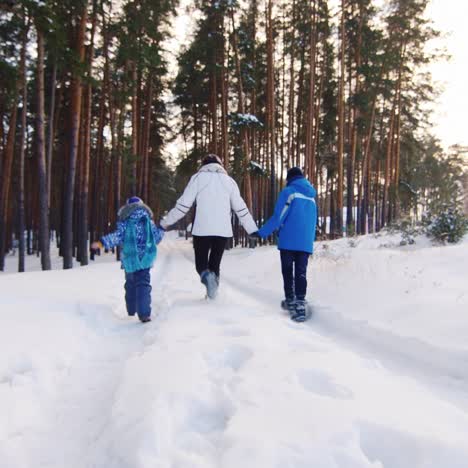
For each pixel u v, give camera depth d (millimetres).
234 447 1506
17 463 1626
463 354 2676
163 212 46750
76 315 4094
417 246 10852
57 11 10148
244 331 3273
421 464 1492
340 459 1447
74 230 20984
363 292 4609
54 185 27656
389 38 20250
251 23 19938
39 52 10625
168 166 33625
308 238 4309
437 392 2324
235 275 8773
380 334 3326
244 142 19734
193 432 1724
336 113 22062
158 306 4953
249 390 2041
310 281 5793
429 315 3480
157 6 15422
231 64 19328
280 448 1487
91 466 1570
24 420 1988
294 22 18406
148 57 15312
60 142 21438
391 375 2545
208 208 4613
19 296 4676
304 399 1916
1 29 10945
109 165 24531
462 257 5598
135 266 4152
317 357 2590
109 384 2492
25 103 13672
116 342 3500
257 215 28484
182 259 15398
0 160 20719
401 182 26219
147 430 1618
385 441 1604
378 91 20469
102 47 15883
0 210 16156
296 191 4359
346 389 2090
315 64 20078
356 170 24391
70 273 8039
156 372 2285
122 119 16781
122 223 4270
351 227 16516
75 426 1958
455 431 1671
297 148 22891
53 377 2557
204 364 2461
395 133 25375
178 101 24094
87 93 14766
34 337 3176
